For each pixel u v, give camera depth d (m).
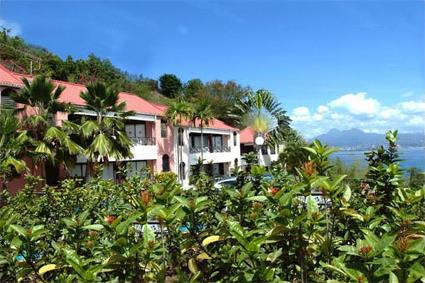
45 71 53.31
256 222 2.95
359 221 2.89
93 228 2.85
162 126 34.41
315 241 2.59
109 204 4.77
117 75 66.56
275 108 38.84
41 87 19.59
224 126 44.94
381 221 3.14
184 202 2.74
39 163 19.42
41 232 2.85
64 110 20.80
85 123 21.52
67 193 4.86
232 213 3.16
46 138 18.94
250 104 39.06
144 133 33.09
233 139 45.59
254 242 2.28
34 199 5.26
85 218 3.33
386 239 1.98
